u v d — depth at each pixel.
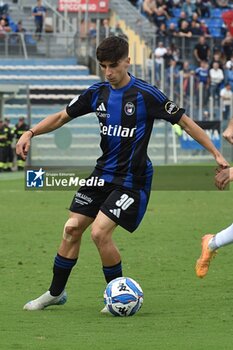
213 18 135.25
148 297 30.00
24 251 41.72
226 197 70.44
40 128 27.34
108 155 26.86
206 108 115.31
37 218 55.69
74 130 103.88
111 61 26.08
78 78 124.19
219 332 24.19
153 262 38.28
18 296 30.22
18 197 70.12
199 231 49.41
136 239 46.03
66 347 22.25
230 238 28.20
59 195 71.81
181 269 36.38
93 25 131.38
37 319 26.14
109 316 26.62
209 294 30.59
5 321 25.80
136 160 26.67
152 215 57.47
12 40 126.12
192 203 65.62
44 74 124.75
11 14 134.12
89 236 47.59
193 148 109.38
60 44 128.00
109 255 26.89
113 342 22.83
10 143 100.38
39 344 22.62
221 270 36.19
